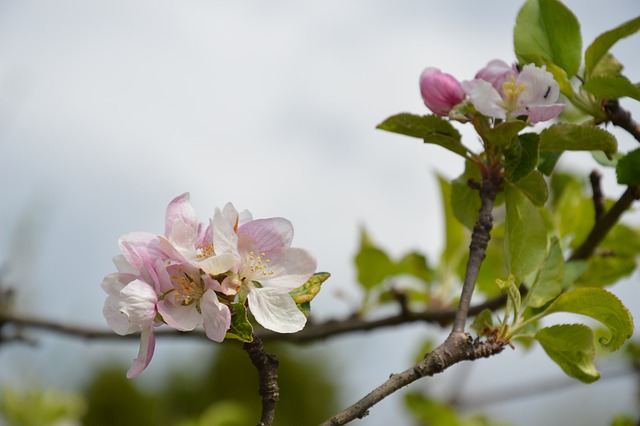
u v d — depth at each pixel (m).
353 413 0.76
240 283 0.77
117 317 0.77
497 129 0.82
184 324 0.77
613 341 0.81
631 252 0.97
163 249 0.77
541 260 0.83
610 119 0.86
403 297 1.00
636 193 0.88
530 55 0.85
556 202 1.04
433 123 0.85
